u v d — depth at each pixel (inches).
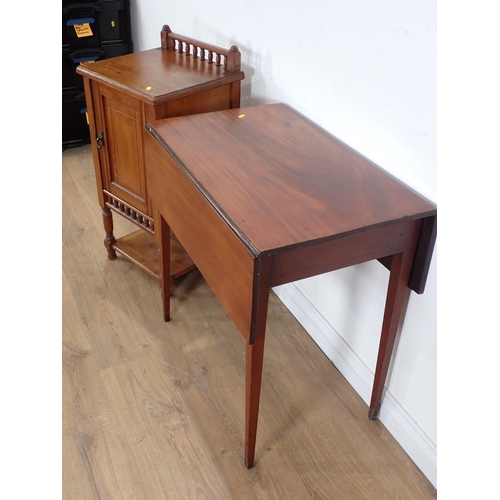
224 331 73.2
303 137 57.5
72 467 55.0
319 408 63.0
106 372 66.1
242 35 73.1
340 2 52.4
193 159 51.0
